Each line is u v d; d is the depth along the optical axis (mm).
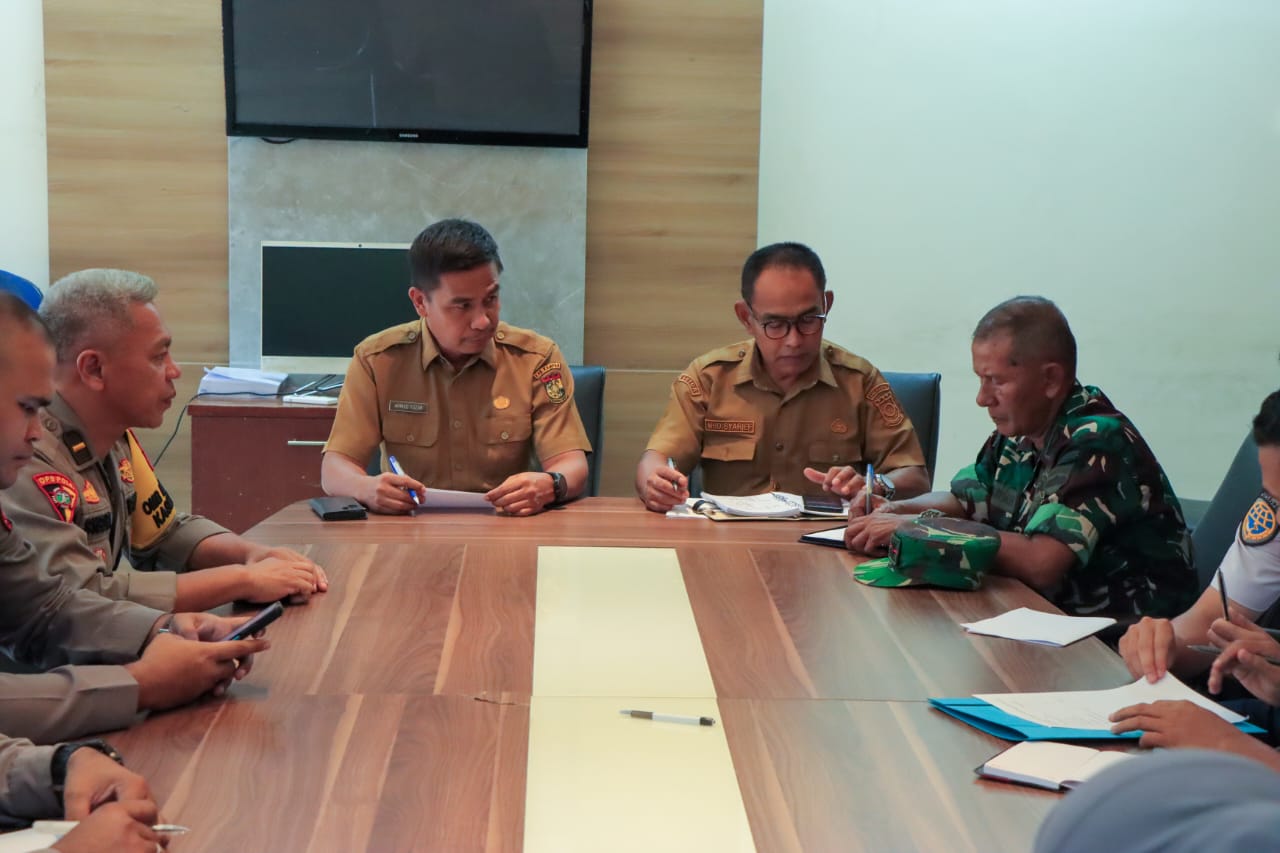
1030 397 2258
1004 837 1086
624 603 1843
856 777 1214
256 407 4062
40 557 1641
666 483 2551
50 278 4461
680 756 1261
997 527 2473
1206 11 4828
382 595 1855
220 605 1809
